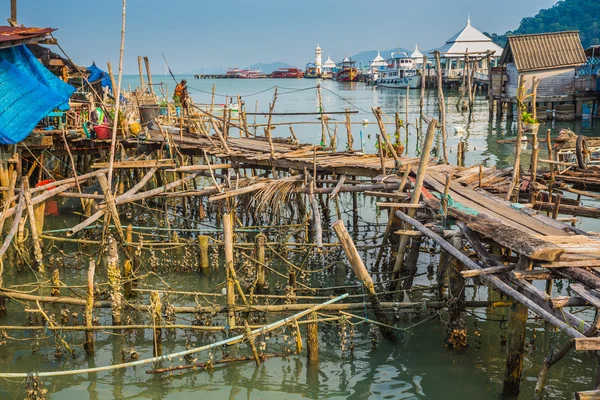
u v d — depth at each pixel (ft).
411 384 40.27
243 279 55.62
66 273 60.70
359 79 492.54
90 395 39.60
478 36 305.32
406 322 48.34
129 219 78.18
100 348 45.57
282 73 645.51
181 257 64.49
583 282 32.50
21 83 73.05
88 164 94.02
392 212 54.54
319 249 51.55
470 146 132.57
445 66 320.29
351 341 44.04
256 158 68.18
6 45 66.74
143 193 62.64
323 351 44.75
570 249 35.42
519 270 34.99
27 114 69.05
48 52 90.17
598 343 27.09
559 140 75.66
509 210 46.42
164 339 46.96
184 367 41.39
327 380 40.96
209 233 70.54
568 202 57.21
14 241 58.29
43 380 41.34
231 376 41.68
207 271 59.72
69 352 44.50
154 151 83.20
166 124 96.94
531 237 35.88
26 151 76.79
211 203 78.43
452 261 43.14
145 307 46.47
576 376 40.09
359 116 201.67
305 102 272.92
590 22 565.53
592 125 154.71
